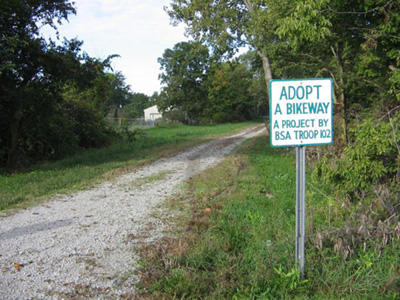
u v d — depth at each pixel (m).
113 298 4.05
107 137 23.81
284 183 9.36
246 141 24.98
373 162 6.18
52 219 6.95
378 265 4.41
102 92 24.45
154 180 10.80
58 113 18.77
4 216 7.18
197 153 17.94
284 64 15.02
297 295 4.03
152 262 4.86
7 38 12.59
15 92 14.23
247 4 17.30
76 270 4.71
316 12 7.68
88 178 11.10
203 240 5.30
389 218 5.24
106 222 6.72
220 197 8.20
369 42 8.36
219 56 18.86
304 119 4.27
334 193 7.56
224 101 67.62
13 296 4.07
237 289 4.05
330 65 12.83
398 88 7.82
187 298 3.98
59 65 15.05
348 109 11.79
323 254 4.68
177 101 65.06
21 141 16.50
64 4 15.48
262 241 5.22
